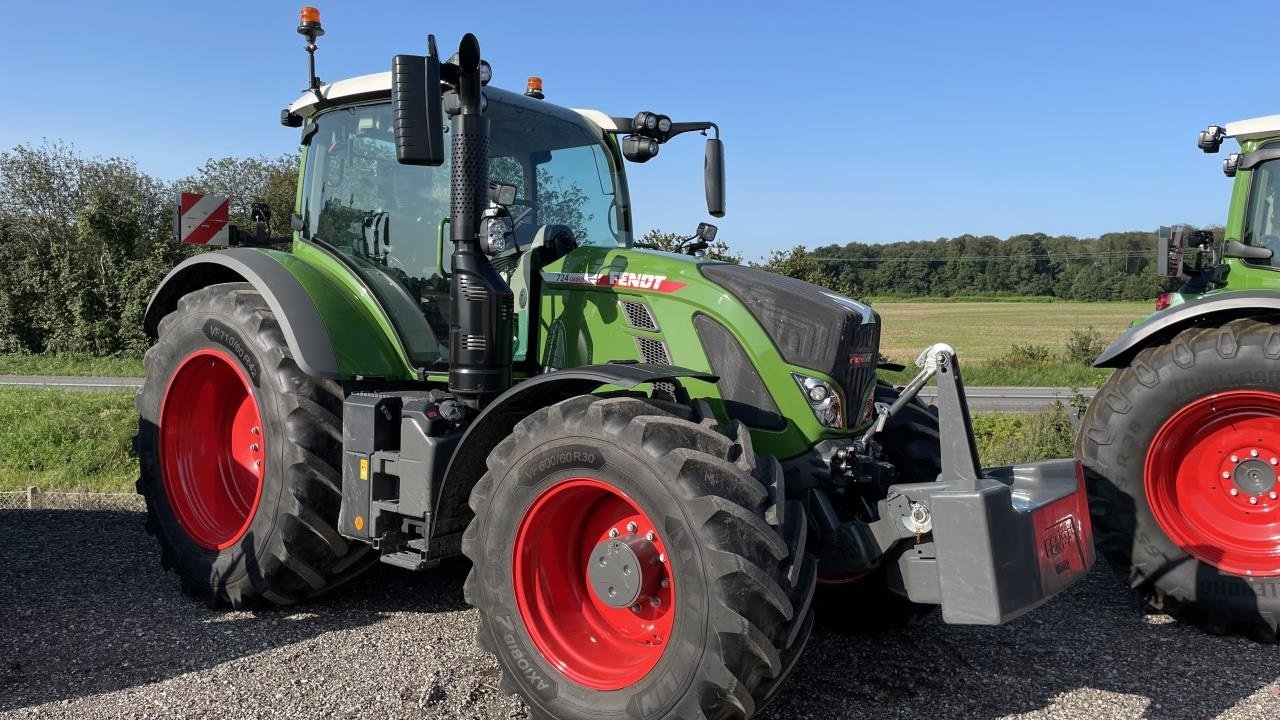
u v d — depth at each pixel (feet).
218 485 15.05
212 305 14.38
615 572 9.66
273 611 13.58
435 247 13.20
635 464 9.17
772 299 11.17
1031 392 51.72
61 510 19.19
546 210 13.66
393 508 11.70
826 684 11.10
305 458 12.81
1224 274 18.24
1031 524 9.56
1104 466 14.01
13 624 12.84
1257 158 17.85
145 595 14.23
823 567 10.70
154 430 14.87
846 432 11.15
